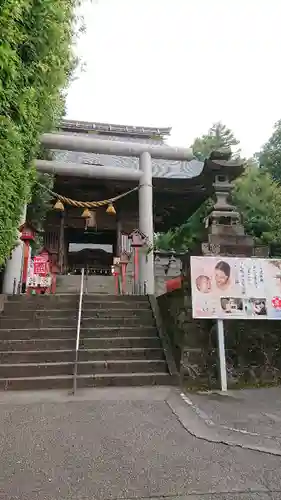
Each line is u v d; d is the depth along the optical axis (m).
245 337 6.65
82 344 6.93
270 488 2.68
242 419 4.30
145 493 2.59
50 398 5.22
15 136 3.60
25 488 2.64
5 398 5.20
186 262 6.84
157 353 6.85
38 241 13.46
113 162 16.31
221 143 18.98
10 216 4.89
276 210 13.02
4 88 3.01
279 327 6.87
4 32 2.67
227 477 2.84
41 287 10.54
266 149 18.31
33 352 6.51
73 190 16.22
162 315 7.84
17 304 8.12
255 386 6.18
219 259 6.41
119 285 11.79
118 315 8.08
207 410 4.68
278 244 12.26
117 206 17.78
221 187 7.72
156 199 16.33
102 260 22.86
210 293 6.23
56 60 4.59
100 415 4.42
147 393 5.55
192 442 3.57
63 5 4.51
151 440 3.61
